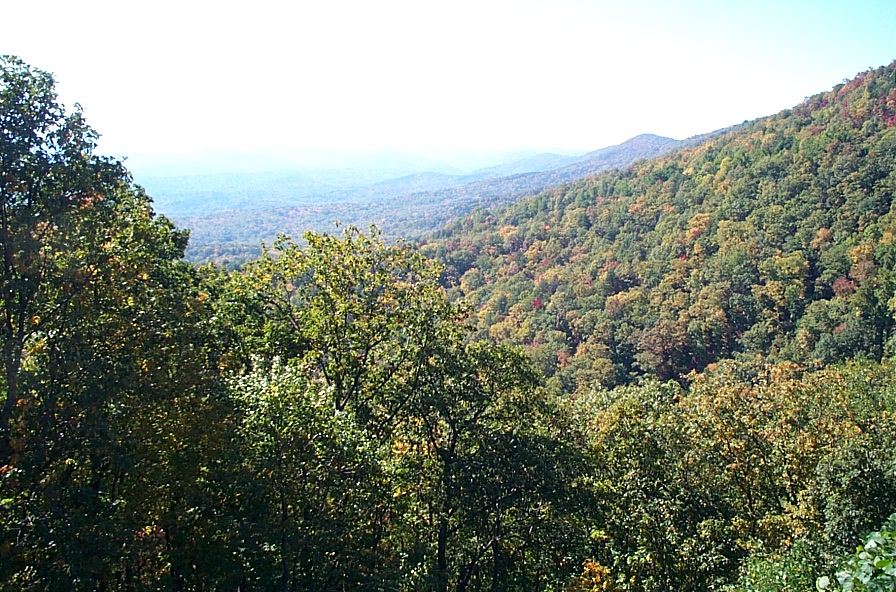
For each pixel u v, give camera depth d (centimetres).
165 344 1139
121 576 1131
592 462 1722
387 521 1261
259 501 1004
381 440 1655
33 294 1025
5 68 964
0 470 874
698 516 1639
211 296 1652
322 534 1023
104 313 1061
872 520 1161
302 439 991
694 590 1421
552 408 1825
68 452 970
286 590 1034
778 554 1220
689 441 1816
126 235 1154
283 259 1731
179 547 1108
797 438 1792
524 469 1566
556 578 1681
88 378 974
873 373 3238
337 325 1670
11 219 973
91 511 942
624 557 1605
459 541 1738
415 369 1697
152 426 1088
